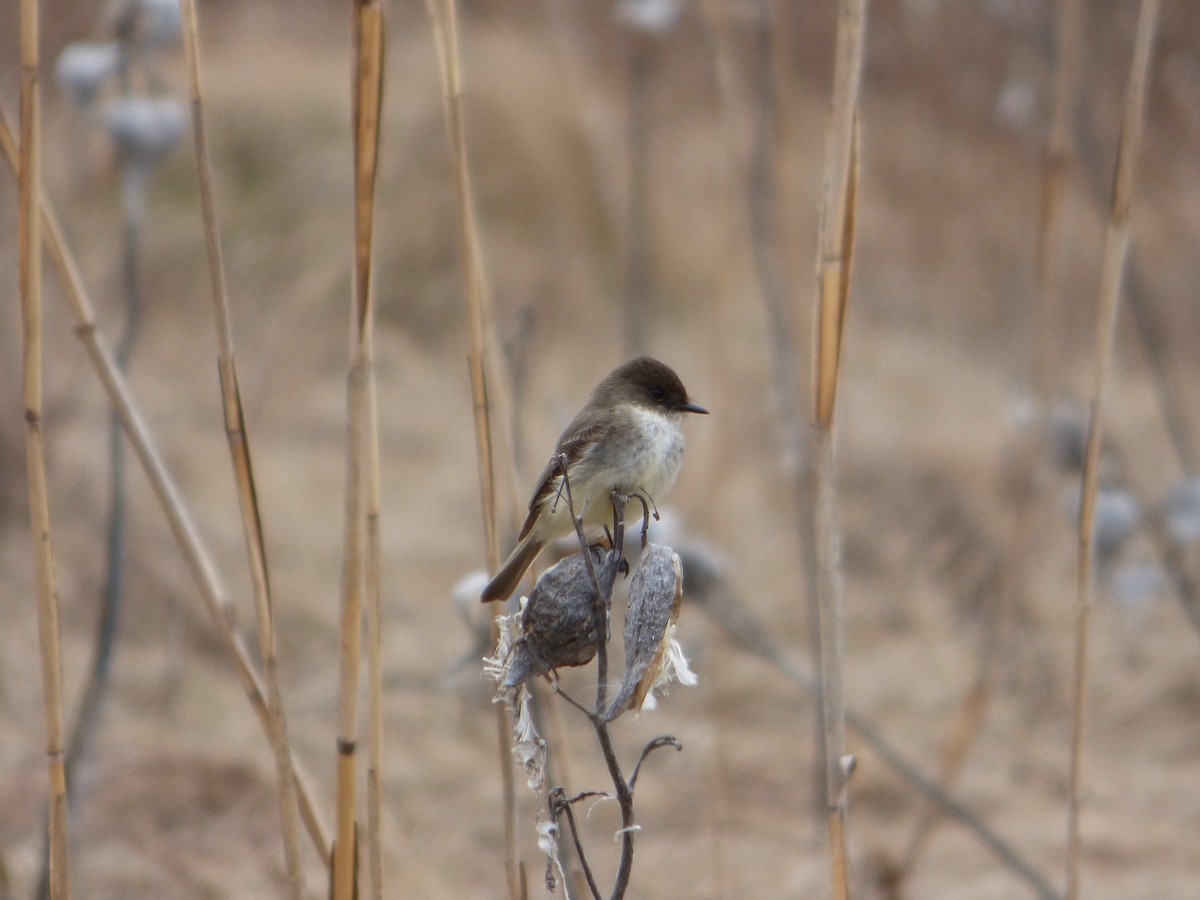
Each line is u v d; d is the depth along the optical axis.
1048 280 7.41
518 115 20.02
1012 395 12.99
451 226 19.31
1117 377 16.62
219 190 19.12
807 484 8.45
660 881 9.17
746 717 11.38
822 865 9.26
